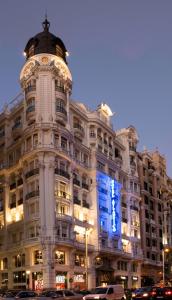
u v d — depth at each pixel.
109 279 86.94
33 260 74.06
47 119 77.88
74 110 86.19
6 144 88.19
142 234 106.94
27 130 79.06
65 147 80.00
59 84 82.00
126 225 97.38
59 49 84.88
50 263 70.94
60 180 76.81
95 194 86.06
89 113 91.81
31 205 76.50
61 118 80.31
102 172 89.69
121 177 99.38
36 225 74.25
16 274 77.88
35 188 76.00
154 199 117.94
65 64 83.81
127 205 99.56
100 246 83.06
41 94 79.50
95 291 43.75
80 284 77.94
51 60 81.19
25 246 74.38
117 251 89.00
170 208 130.50
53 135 77.19
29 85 82.00
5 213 83.56
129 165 103.56
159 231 117.69
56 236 72.44
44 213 73.25
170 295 46.09
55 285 71.19
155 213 117.00
